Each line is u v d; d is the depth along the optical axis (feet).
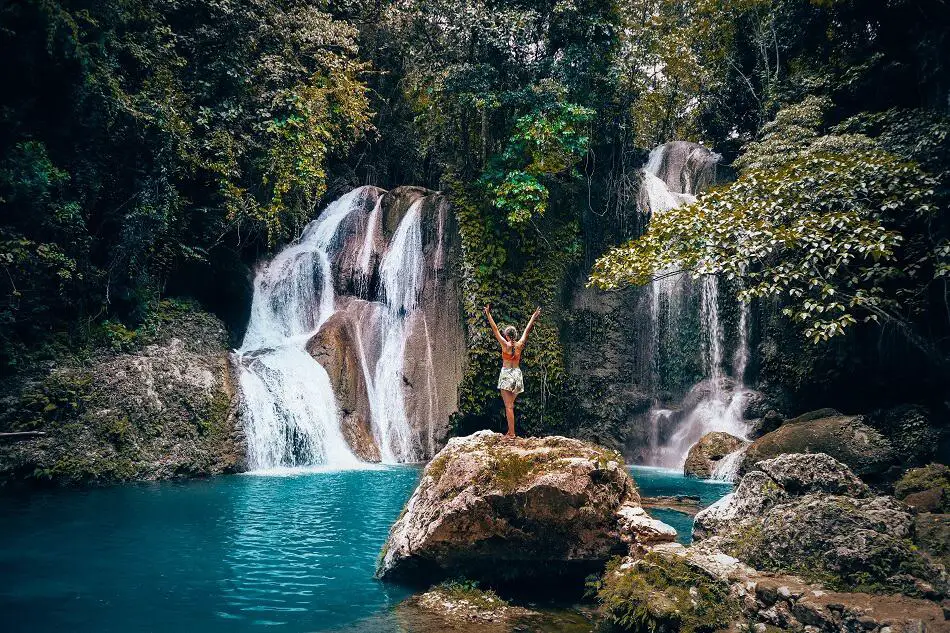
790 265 33.27
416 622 19.95
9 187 44.68
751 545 20.76
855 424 45.50
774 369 63.16
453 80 67.41
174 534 30.68
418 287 70.28
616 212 72.79
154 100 53.72
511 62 69.36
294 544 29.27
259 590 22.86
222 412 52.85
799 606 17.07
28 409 44.24
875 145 47.47
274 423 56.39
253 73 62.13
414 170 88.53
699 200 36.73
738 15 79.77
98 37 50.08
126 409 47.75
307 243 76.74
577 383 67.87
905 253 48.14
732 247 33.17
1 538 29.50
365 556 27.55
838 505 20.15
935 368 48.91
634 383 70.49
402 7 80.23
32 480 42.32
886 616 15.85
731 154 89.35
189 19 61.00
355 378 66.28
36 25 44.86
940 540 20.94
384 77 86.43
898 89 58.90
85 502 37.88
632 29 77.66
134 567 25.29
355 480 48.80
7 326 46.11
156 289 58.65
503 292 65.46
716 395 66.39
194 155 57.77
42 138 49.03
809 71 69.00
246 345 66.90
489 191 66.85
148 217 53.21
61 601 21.27
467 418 63.57
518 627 19.74
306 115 62.18
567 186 71.56
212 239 63.93
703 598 18.57
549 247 68.39
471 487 23.31
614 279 37.22
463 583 23.53
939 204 42.93
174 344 56.39
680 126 99.91
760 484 24.58
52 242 47.85
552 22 71.10
